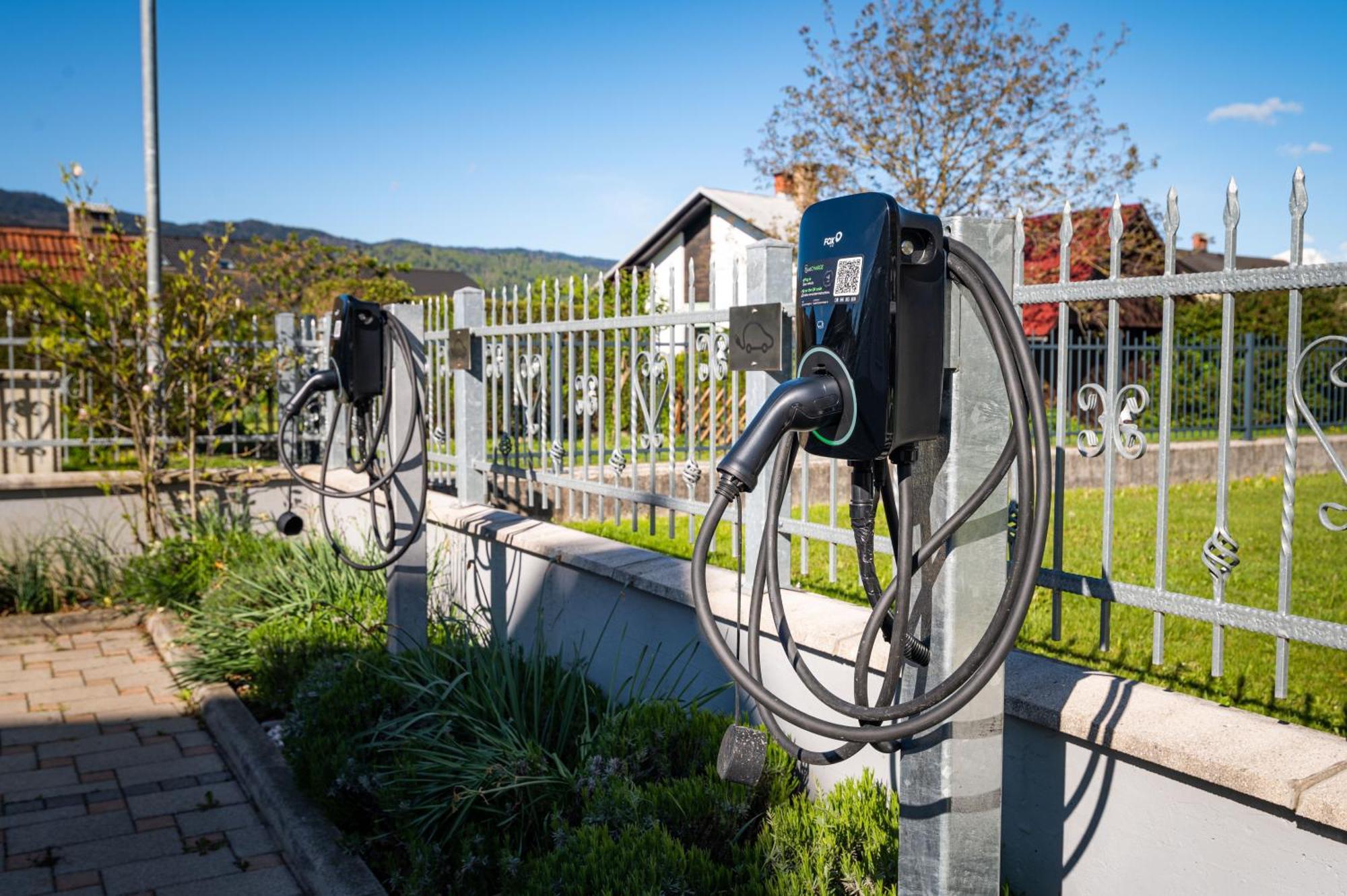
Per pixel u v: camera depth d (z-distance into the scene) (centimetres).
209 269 723
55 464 705
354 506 634
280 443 413
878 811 264
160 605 643
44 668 560
